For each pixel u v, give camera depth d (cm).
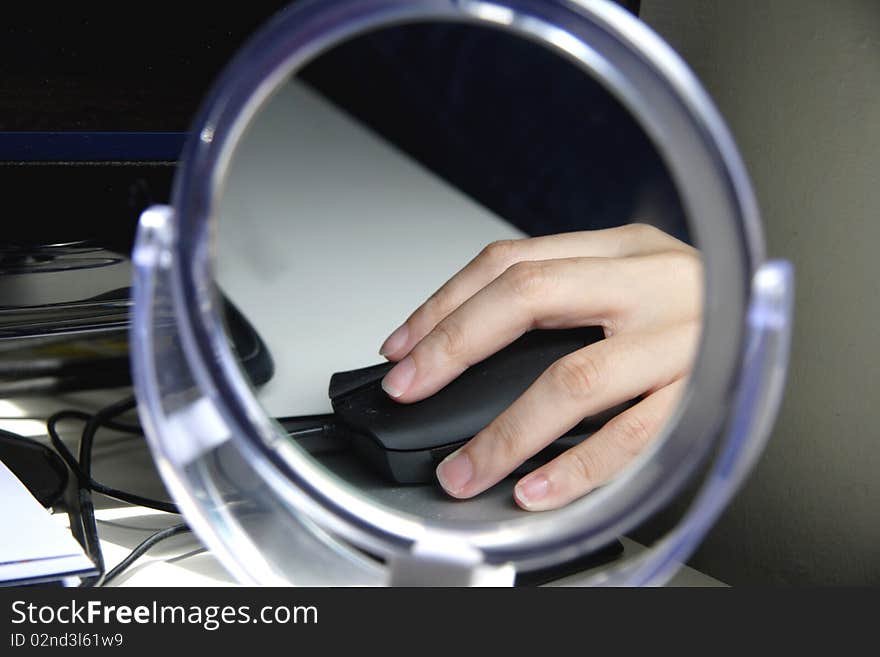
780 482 50
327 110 89
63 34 52
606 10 22
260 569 30
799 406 49
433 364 41
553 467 38
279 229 68
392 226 71
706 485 23
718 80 55
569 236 52
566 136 75
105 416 49
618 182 71
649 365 42
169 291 26
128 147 54
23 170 52
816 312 49
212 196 24
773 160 52
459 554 25
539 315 43
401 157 84
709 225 22
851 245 47
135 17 53
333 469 41
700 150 22
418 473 39
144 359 27
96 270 54
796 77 51
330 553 31
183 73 55
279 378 48
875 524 45
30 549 32
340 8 23
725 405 23
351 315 57
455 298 48
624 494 24
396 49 83
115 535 39
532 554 25
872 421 45
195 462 29
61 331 52
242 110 24
